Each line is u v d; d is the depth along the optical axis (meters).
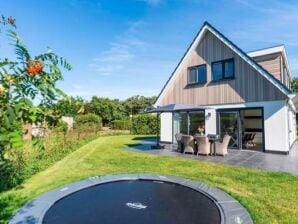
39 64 2.12
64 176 8.71
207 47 16.84
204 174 8.76
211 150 13.31
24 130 2.10
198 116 17.28
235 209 5.40
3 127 1.84
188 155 13.09
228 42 15.50
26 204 5.69
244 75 14.91
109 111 44.12
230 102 15.53
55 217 5.00
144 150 15.14
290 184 7.40
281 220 5.03
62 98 2.33
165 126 19.47
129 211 5.29
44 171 9.58
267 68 16.62
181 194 6.46
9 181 7.41
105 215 5.08
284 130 13.30
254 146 16.20
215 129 16.23
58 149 13.20
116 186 7.23
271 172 8.88
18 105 1.91
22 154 8.59
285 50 17.19
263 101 14.08
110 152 14.31
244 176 8.39
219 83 16.14
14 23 2.37
